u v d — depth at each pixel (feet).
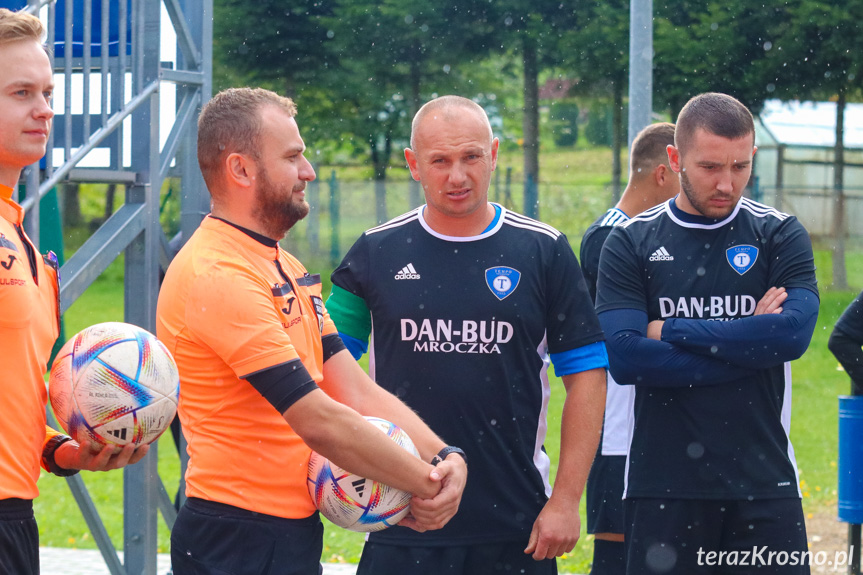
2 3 39.42
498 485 29.76
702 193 33.88
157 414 23.41
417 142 29.68
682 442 33.53
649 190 42.19
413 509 24.79
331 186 238.27
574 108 263.49
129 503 40.16
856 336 42.19
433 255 30.45
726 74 217.77
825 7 207.21
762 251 34.58
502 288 29.89
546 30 233.96
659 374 33.27
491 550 29.86
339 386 26.43
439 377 29.86
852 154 237.25
